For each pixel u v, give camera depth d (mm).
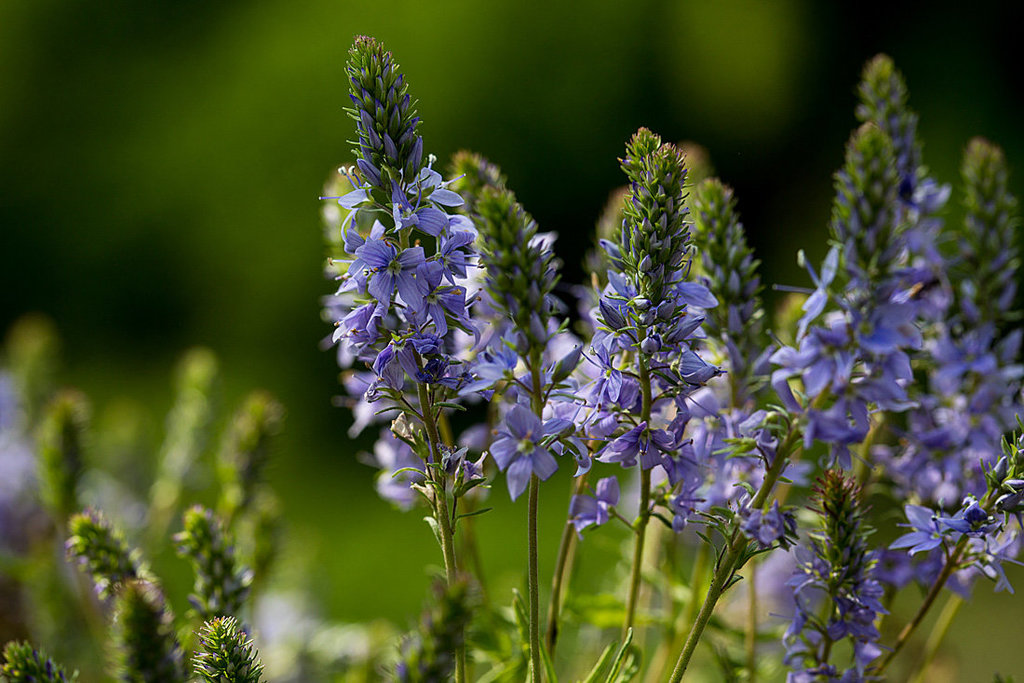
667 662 880
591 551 1371
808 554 818
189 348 2783
